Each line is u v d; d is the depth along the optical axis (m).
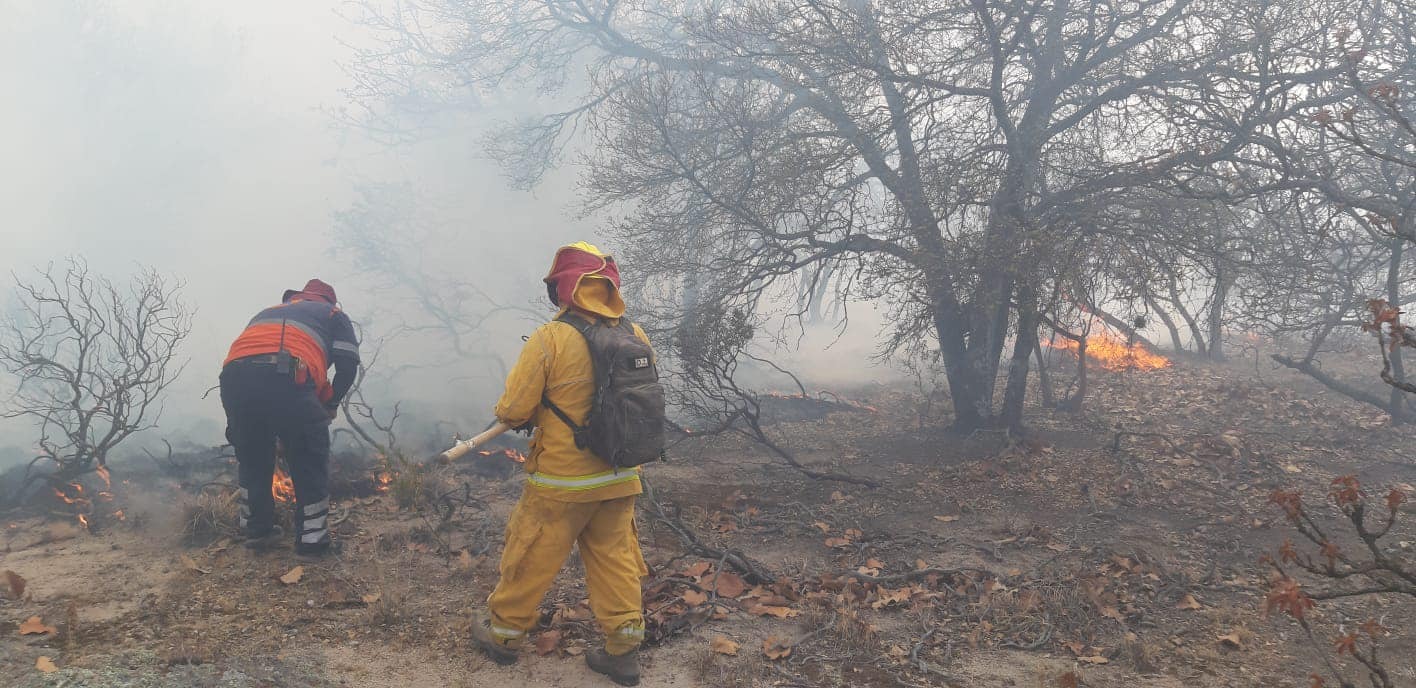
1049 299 7.31
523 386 3.17
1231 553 4.93
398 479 5.43
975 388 8.34
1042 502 6.02
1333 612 4.00
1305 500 5.88
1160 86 7.55
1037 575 4.50
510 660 3.34
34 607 3.66
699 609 3.89
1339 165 7.59
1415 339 2.41
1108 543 5.04
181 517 4.79
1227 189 7.25
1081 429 8.27
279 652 3.33
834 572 4.52
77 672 3.00
